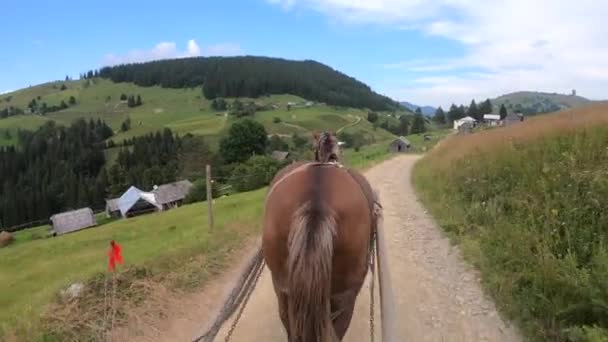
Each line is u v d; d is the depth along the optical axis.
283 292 3.97
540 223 8.64
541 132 16.08
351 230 3.81
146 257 11.07
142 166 110.62
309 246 3.44
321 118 173.88
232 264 9.87
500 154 15.45
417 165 36.47
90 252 24.84
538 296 6.44
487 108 169.38
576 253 7.18
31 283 15.27
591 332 5.26
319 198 3.77
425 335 6.55
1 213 102.56
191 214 32.47
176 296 7.89
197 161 95.88
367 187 4.62
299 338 3.44
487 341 6.26
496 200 11.71
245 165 63.75
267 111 191.12
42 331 6.37
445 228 11.86
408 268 9.38
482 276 8.17
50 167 124.31
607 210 7.95
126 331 6.55
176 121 192.50
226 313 4.56
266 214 4.10
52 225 81.88
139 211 83.31
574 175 9.36
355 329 6.66
